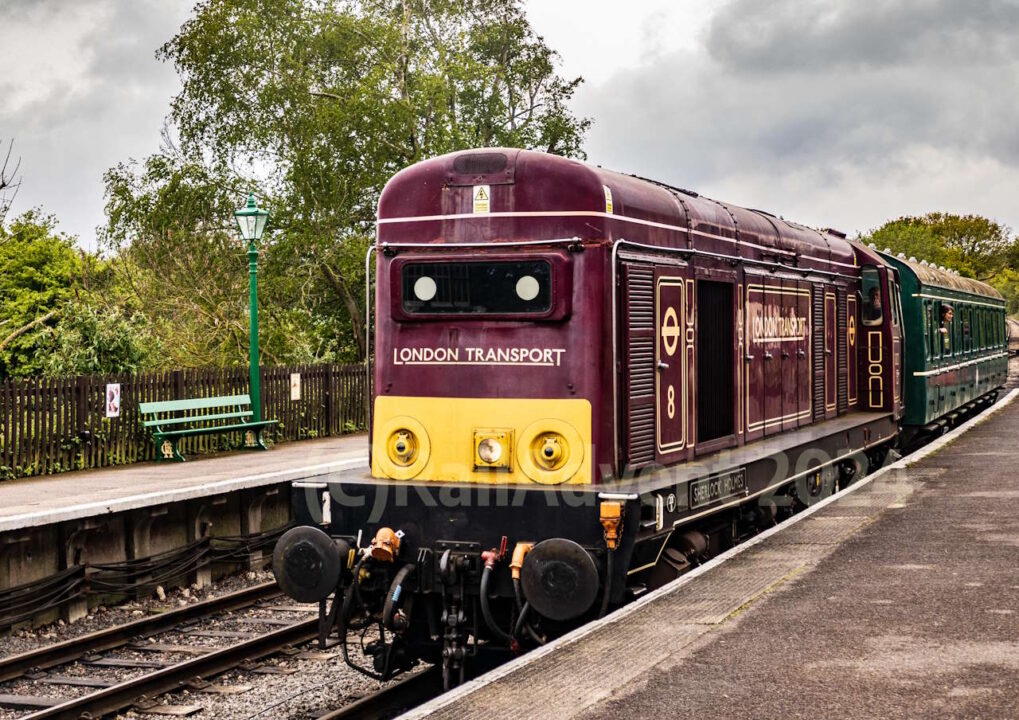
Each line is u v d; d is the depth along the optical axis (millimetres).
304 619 11117
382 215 8617
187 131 30312
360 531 8203
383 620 7785
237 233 26547
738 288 10438
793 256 12297
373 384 8672
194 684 8906
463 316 8344
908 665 6156
